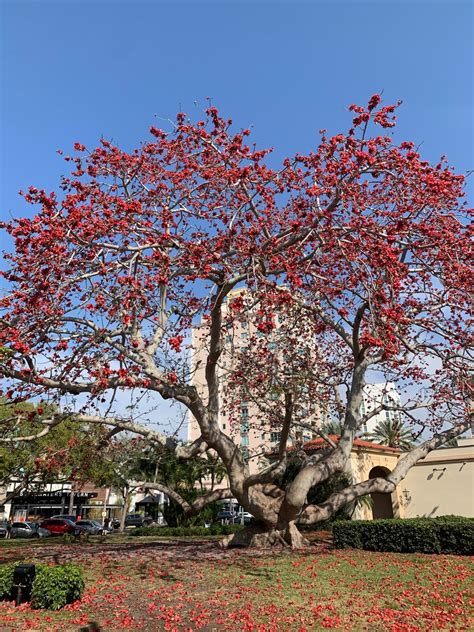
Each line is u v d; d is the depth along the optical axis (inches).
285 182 422.6
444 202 414.0
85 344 402.9
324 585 364.8
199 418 505.4
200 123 453.1
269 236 410.9
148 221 407.5
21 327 364.2
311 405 687.7
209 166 440.1
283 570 413.7
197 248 381.1
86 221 364.8
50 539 994.7
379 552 523.5
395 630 265.1
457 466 901.8
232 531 1025.5
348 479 847.1
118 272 387.2
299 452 708.7
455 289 444.8
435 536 513.7
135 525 1980.8
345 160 381.4
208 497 569.9
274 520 541.0
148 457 805.2
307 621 281.4
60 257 342.6
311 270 423.5
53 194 352.2
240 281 430.9
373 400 685.9
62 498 1958.7
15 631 267.7
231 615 293.0
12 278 345.1
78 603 320.8
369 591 348.8
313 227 381.7
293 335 606.5
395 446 1242.6
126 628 275.7
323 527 808.9
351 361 651.5
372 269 378.9
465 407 601.0
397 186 418.6
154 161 458.9
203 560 465.7
